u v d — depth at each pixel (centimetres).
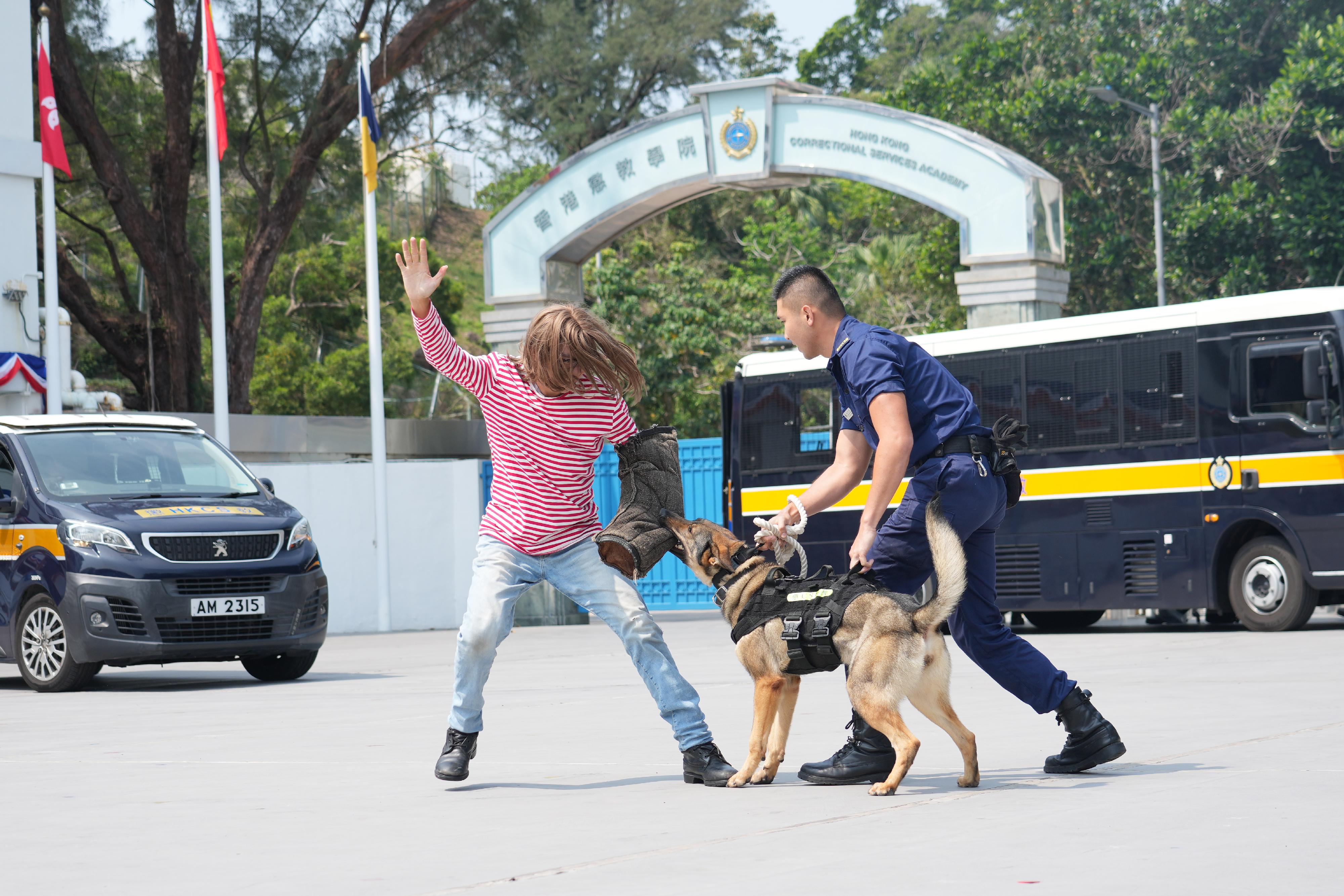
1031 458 1658
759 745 562
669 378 3538
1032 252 1938
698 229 5034
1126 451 1588
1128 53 3997
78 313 2880
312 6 2884
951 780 566
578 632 1964
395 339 5253
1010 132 3819
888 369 560
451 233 6756
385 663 1452
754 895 375
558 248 2303
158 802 575
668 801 541
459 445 2673
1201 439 1530
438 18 2756
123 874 430
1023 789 535
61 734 862
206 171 3025
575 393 577
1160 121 3812
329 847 466
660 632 589
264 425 2297
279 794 588
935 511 530
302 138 2791
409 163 5238
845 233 5016
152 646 1153
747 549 574
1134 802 496
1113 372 1603
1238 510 1500
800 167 2109
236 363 2766
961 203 1994
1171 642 1385
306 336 5006
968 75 4122
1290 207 3534
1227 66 3916
